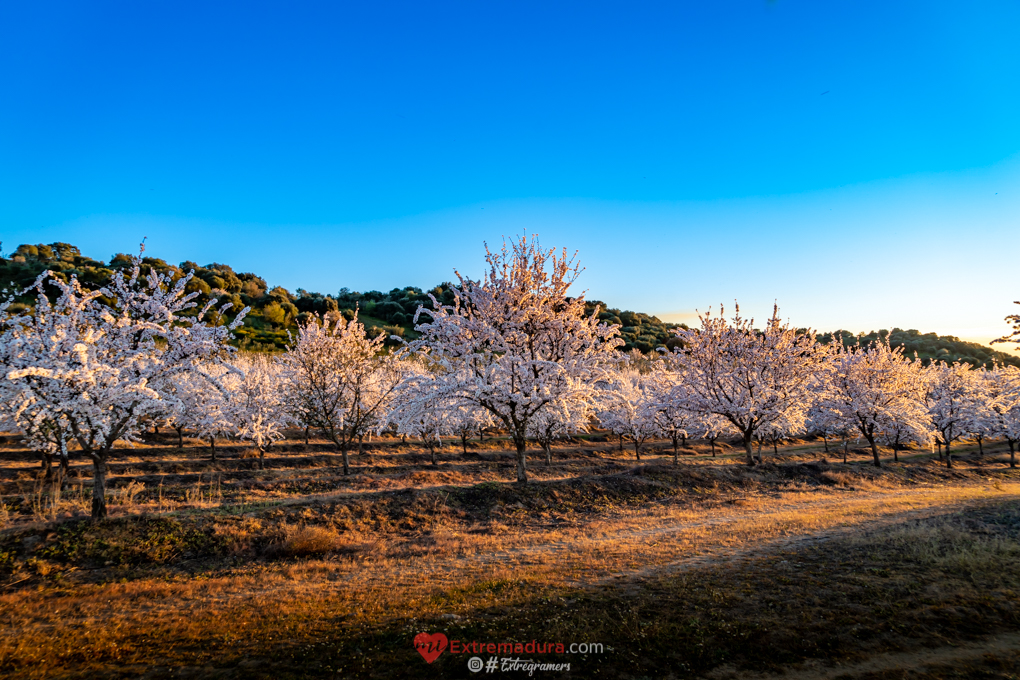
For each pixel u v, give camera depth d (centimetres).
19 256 8862
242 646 787
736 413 2941
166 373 1575
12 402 1394
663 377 3906
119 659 759
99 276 8025
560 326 2238
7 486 2072
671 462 3638
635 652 723
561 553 1295
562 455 3909
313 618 891
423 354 2231
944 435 3819
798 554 1138
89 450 1453
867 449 4559
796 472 2711
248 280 12381
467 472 2752
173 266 9569
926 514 1574
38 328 1497
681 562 1141
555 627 804
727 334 3053
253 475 2553
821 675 652
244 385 3009
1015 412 3712
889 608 813
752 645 726
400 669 699
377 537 1566
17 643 821
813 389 3369
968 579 926
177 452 3109
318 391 2661
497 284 2236
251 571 1223
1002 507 1568
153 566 1275
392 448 3700
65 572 1211
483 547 1398
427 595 989
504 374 2112
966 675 640
